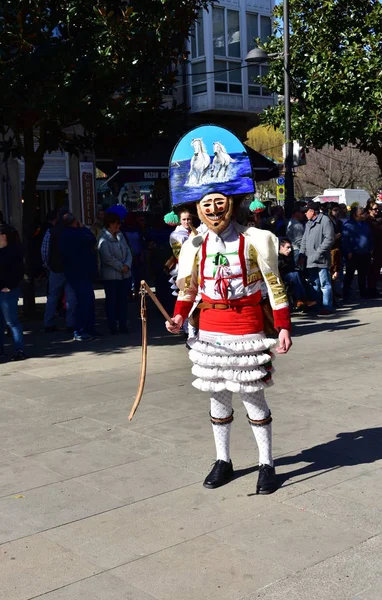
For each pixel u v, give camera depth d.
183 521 4.19
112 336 10.31
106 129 11.61
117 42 9.81
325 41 13.97
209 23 23.91
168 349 9.24
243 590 3.44
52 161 19.02
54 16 10.18
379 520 4.14
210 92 24.17
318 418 6.05
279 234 13.90
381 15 13.16
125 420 6.12
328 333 10.05
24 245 11.86
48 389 7.29
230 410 4.75
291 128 14.73
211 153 4.54
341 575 3.55
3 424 6.13
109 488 4.69
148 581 3.55
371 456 5.14
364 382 7.20
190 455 5.25
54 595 3.44
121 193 22.88
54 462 5.18
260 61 15.80
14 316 8.77
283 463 5.06
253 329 4.53
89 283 9.94
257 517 4.21
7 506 4.46
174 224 10.04
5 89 9.57
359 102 13.34
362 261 13.21
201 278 4.58
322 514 4.23
